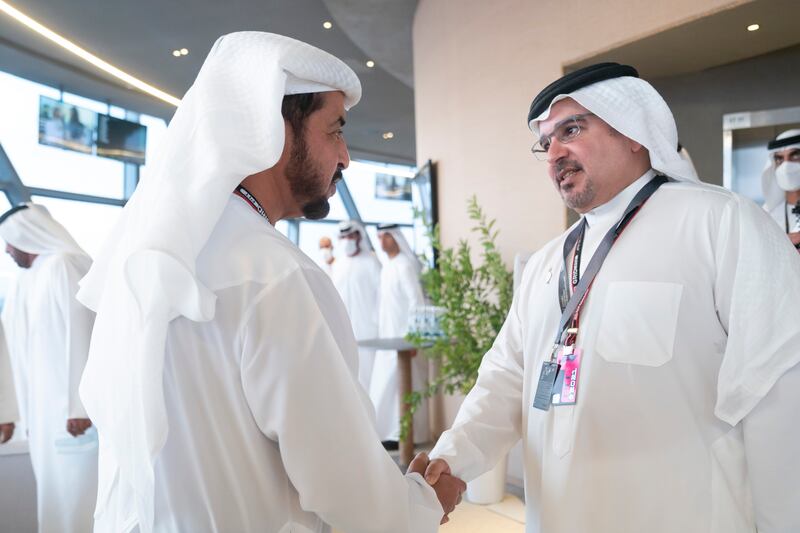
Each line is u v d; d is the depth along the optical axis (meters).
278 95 0.97
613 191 1.54
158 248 0.85
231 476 0.95
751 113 4.10
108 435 0.99
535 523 1.50
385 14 5.96
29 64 7.26
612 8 3.49
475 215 3.71
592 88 1.50
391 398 5.18
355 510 0.96
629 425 1.35
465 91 4.65
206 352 0.96
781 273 1.28
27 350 3.39
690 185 1.49
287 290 0.96
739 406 1.26
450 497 1.45
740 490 1.30
